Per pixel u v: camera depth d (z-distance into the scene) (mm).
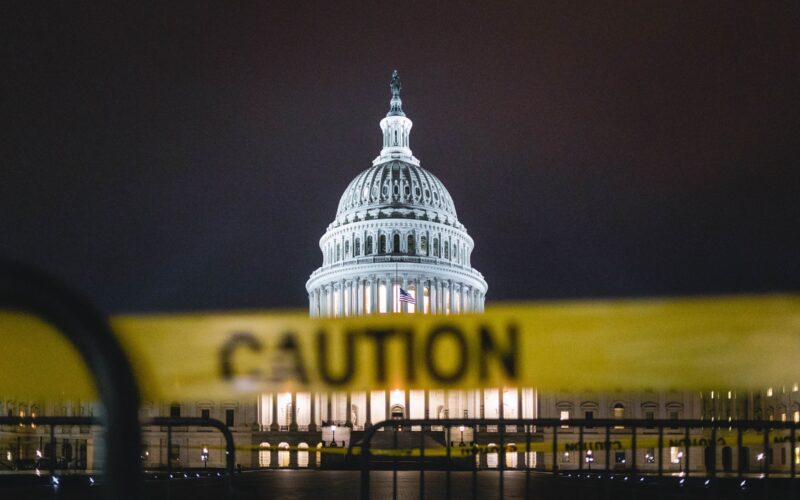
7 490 30078
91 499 25156
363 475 13539
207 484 43094
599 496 20062
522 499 28344
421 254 133250
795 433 13820
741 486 14430
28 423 13555
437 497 33062
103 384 2732
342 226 135375
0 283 2605
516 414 106250
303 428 118625
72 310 2688
